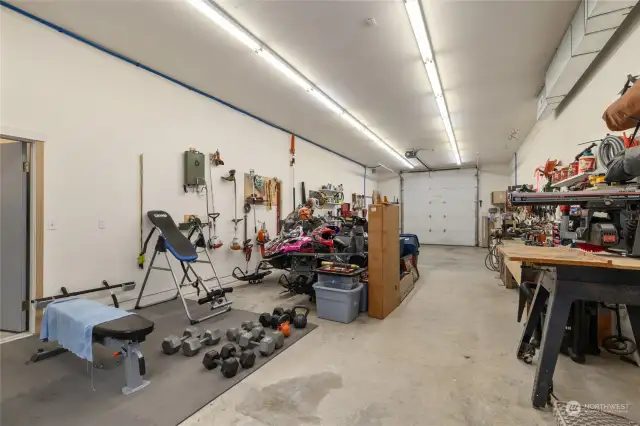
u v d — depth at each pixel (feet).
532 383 6.62
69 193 10.08
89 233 10.59
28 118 9.12
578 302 7.61
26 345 8.43
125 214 11.71
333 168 29.40
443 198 39.29
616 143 7.93
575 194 5.84
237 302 12.85
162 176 13.14
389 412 5.65
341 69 12.84
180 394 6.15
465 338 9.14
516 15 9.35
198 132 14.83
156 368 7.21
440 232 39.34
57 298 9.41
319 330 9.75
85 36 10.35
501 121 19.90
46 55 9.53
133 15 9.25
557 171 12.78
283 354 8.04
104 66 11.08
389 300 11.52
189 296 13.80
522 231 17.01
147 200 12.51
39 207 9.35
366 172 38.50
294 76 13.23
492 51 11.44
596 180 8.37
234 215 16.90
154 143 12.82
